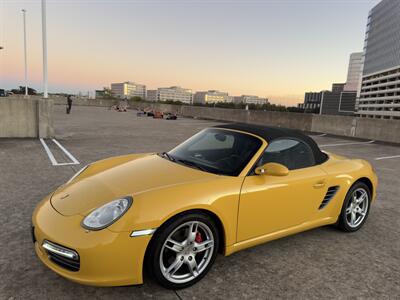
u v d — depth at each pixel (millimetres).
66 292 2387
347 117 15953
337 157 4059
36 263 2762
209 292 2479
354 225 3797
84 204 2465
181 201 2379
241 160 2979
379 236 3715
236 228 2719
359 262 3076
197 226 2516
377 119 14500
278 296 2477
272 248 3279
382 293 2582
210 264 2625
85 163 6895
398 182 6371
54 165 6598
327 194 3451
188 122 22844
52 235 2242
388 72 114875
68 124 17000
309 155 3500
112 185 2676
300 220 3225
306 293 2533
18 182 5215
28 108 10594
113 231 2172
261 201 2826
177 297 2393
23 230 3385
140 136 12641
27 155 7586
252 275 2748
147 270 2365
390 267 3010
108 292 2412
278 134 3350
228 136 3432
